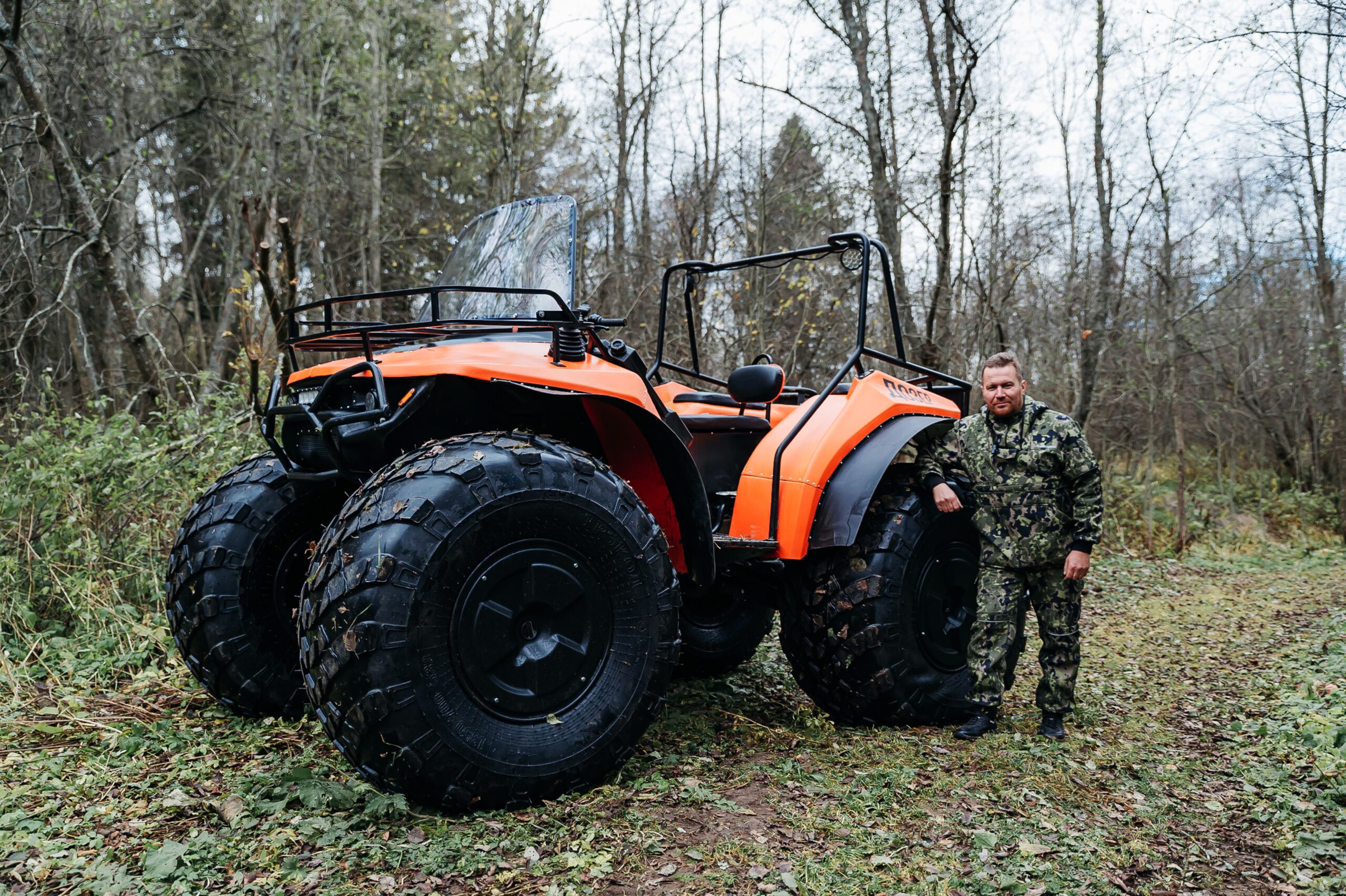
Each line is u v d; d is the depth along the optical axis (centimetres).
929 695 345
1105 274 1052
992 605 336
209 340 1225
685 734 333
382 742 227
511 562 247
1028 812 258
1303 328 1488
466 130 1318
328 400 283
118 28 957
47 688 359
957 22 805
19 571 432
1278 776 289
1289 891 217
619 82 1225
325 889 198
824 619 339
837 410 361
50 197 915
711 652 431
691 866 218
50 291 833
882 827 245
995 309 1027
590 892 203
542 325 271
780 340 962
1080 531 325
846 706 344
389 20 1385
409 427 279
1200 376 1497
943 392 446
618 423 305
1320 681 410
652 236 1271
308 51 1288
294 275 584
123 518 478
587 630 261
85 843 220
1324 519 1342
